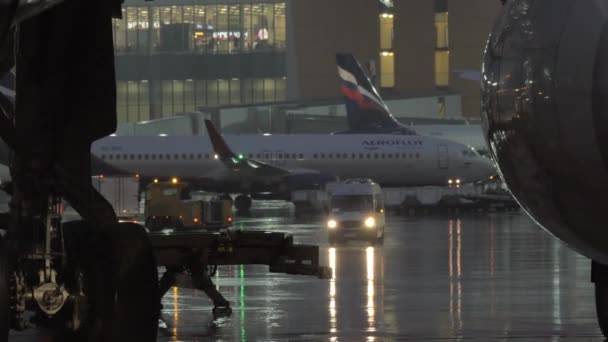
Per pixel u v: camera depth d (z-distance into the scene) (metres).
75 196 33.28
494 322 60.47
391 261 104.44
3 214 37.84
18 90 33.00
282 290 78.69
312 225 168.38
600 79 30.02
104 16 32.91
